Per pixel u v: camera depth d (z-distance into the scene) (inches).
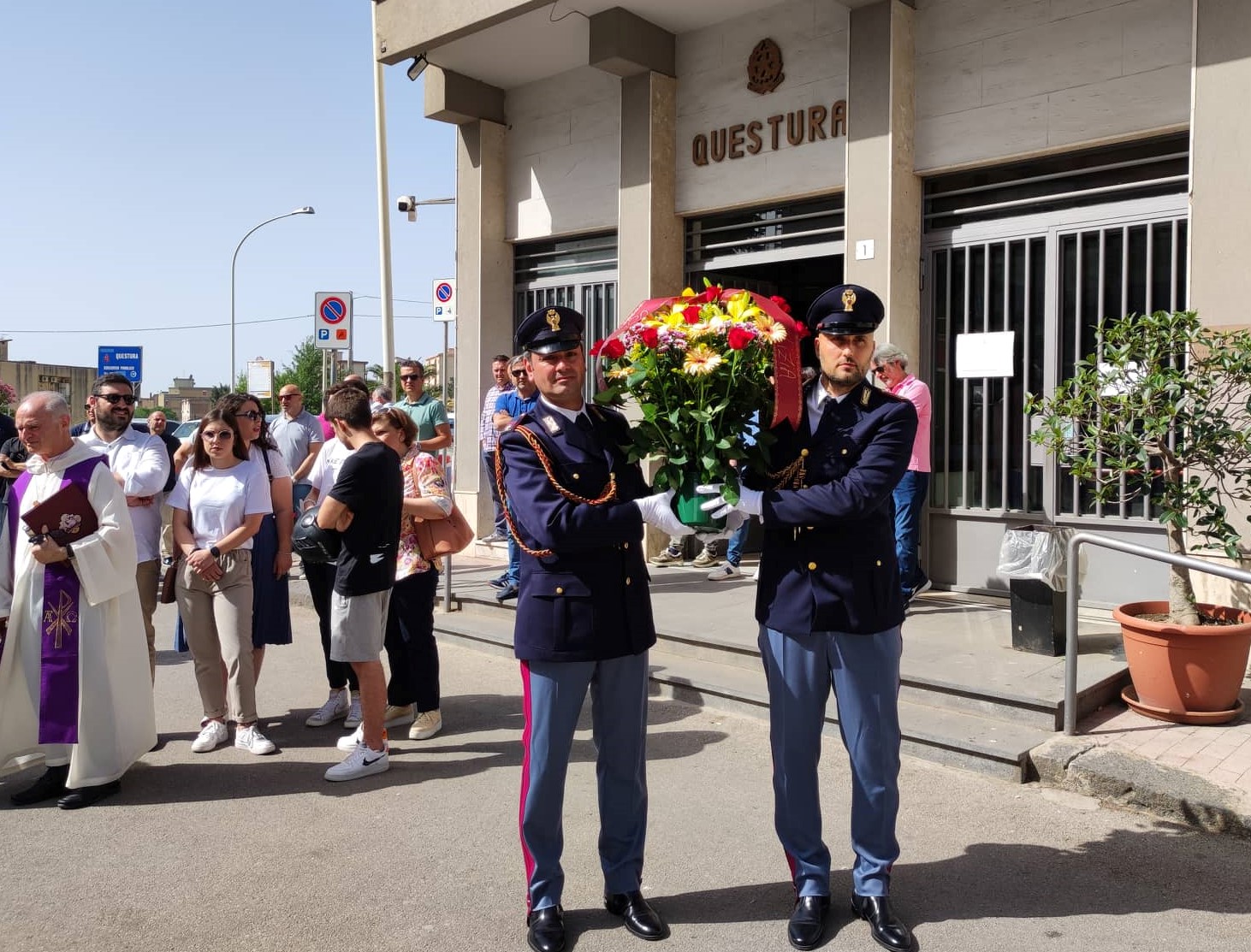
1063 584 212.1
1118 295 250.5
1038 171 263.0
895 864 144.3
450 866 148.2
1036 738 179.0
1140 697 190.7
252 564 203.6
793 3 303.6
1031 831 154.2
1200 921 127.3
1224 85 216.4
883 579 125.8
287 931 129.4
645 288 334.6
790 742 127.4
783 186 309.1
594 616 124.5
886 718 126.1
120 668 177.6
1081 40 248.4
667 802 169.3
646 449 123.9
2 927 130.6
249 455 202.7
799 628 124.3
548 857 127.6
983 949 121.8
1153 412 192.1
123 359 805.2
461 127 394.6
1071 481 258.5
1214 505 193.0
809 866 127.4
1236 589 219.6
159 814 168.1
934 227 282.4
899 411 124.3
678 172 335.9
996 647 221.8
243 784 181.8
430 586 207.2
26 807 172.4
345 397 195.0
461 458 401.1
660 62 328.2
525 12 310.7
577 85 367.6
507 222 396.2
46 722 169.0
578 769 186.2
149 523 219.8
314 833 159.9
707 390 121.6
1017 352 269.0
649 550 340.8
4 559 190.1
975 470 277.9
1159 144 242.5
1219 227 218.2
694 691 221.1
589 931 128.9
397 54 348.5
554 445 125.8
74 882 143.6
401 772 187.0
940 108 273.3
